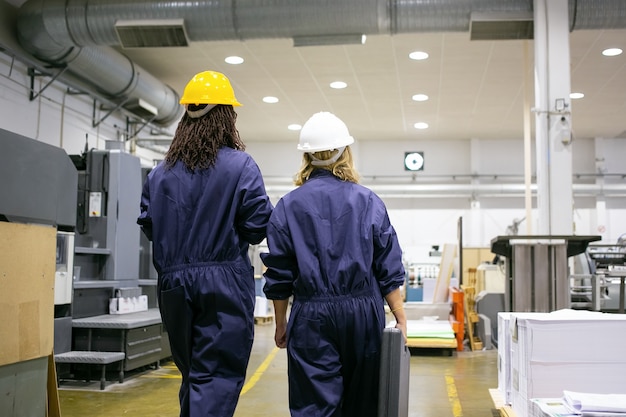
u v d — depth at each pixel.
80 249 5.90
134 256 6.87
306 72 10.01
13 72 7.12
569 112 5.93
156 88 9.12
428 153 15.25
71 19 6.56
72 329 5.79
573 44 8.74
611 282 7.46
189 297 2.15
